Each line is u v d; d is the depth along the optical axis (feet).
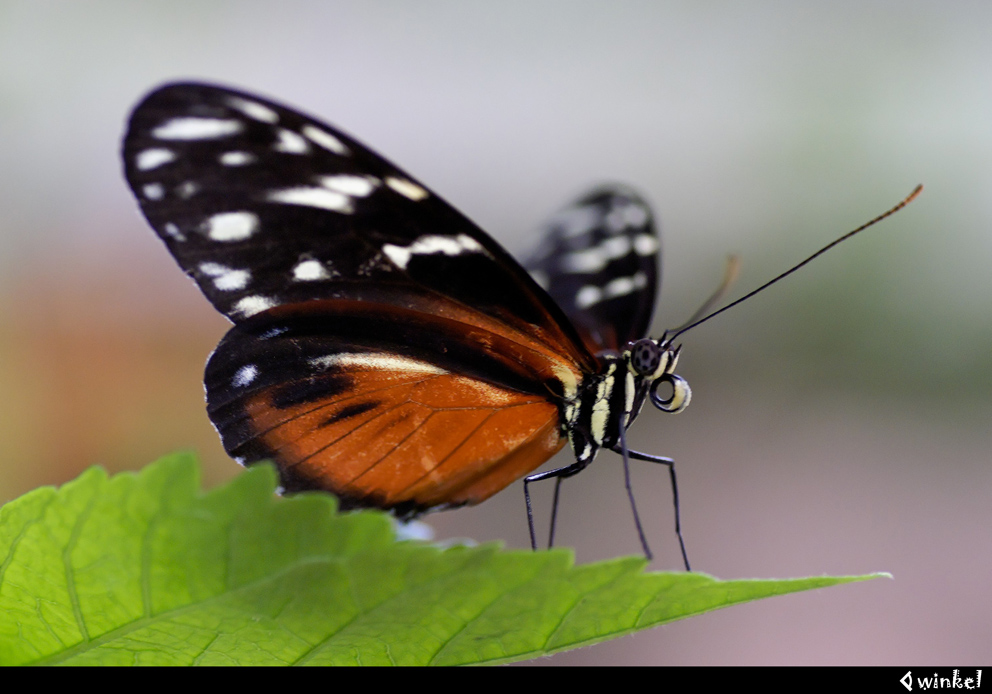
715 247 3.23
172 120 1.33
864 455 2.71
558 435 1.41
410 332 1.38
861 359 3.07
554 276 1.51
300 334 1.37
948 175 3.06
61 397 2.33
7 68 2.64
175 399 2.42
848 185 3.16
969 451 2.71
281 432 1.38
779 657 1.92
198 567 1.22
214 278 1.35
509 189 3.46
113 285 2.51
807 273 3.16
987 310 2.99
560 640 1.28
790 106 3.31
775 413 2.95
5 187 2.54
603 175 3.44
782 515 2.46
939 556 2.26
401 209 1.36
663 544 2.35
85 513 1.16
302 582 1.22
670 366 1.41
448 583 1.24
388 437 1.38
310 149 1.35
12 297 2.41
